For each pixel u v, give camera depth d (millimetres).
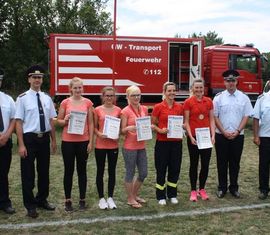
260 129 7309
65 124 6367
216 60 17562
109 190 6730
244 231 5750
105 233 5633
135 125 6570
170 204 6898
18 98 6230
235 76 7227
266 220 6188
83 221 6074
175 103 6867
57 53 15844
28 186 6230
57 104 15938
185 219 6195
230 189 7469
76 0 38625
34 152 6281
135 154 6648
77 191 7703
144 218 6215
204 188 7730
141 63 16500
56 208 6695
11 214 6410
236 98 7270
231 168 7398
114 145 6605
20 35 37656
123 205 6863
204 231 5742
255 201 7145
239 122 7262
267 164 7270
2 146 6344
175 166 6891
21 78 36531
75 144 6414
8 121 6359
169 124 6715
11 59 36781
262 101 7285
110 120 6488
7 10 37250
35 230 5750
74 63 15945
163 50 16688
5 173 6465
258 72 18078
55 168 9781
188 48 17562
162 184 6895
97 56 16047
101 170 6652
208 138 6918
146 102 16906
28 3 37656
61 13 38031
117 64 16297
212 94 17641
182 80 17719
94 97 16312
